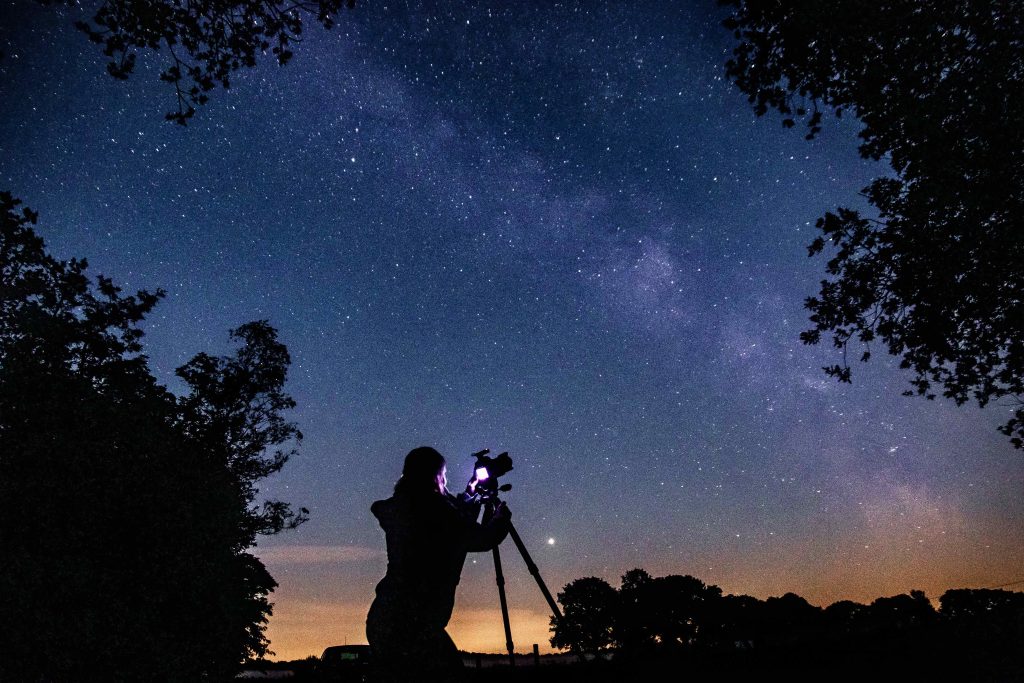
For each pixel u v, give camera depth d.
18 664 4.21
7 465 4.69
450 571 3.61
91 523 4.75
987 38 7.19
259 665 6.82
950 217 7.97
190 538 5.27
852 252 9.02
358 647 14.35
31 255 6.05
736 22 8.23
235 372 12.04
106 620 4.45
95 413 5.16
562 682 9.25
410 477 3.81
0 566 4.26
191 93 6.91
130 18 6.47
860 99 7.79
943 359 8.80
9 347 5.41
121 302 6.39
